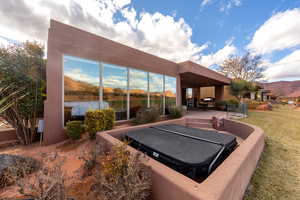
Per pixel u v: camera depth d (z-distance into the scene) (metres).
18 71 4.10
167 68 8.66
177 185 1.38
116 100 6.12
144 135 3.68
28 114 4.27
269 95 38.06
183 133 3.91
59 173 1.61
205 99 17.38
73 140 4.18
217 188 1.29
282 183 2.36
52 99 4.26
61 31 4.49
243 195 2.02
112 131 3.83
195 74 9.76
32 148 3.84
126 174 1.57
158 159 2.58
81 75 5.00
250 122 7.57
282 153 3.61
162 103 8.45
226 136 3.62
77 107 4.88
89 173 2.35
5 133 4.16
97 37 5.41
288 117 9.58
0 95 3.83
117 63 6.09
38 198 1.39
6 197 1.92
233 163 1.84
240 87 13.67
